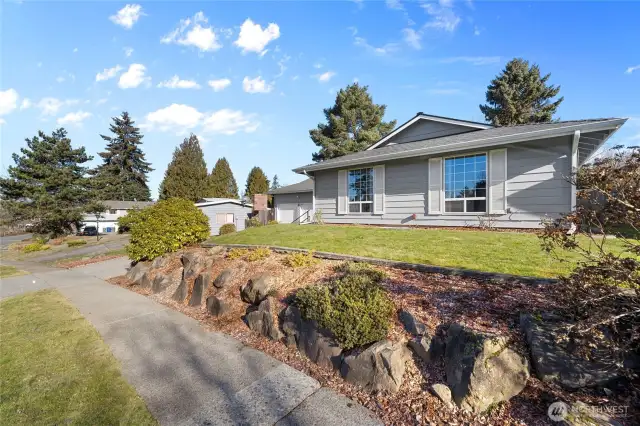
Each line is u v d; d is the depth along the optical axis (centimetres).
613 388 219
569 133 691
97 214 2844
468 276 402
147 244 841
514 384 235
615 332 227
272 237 870
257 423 255
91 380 331
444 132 1193
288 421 255
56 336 464
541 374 235
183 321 510
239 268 584
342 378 305
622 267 225
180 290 632
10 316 576
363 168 1155
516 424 215
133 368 357
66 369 359
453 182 931
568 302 252
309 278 478
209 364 358
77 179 2634
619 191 230
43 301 693
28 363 376
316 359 338
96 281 905
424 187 996
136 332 471
